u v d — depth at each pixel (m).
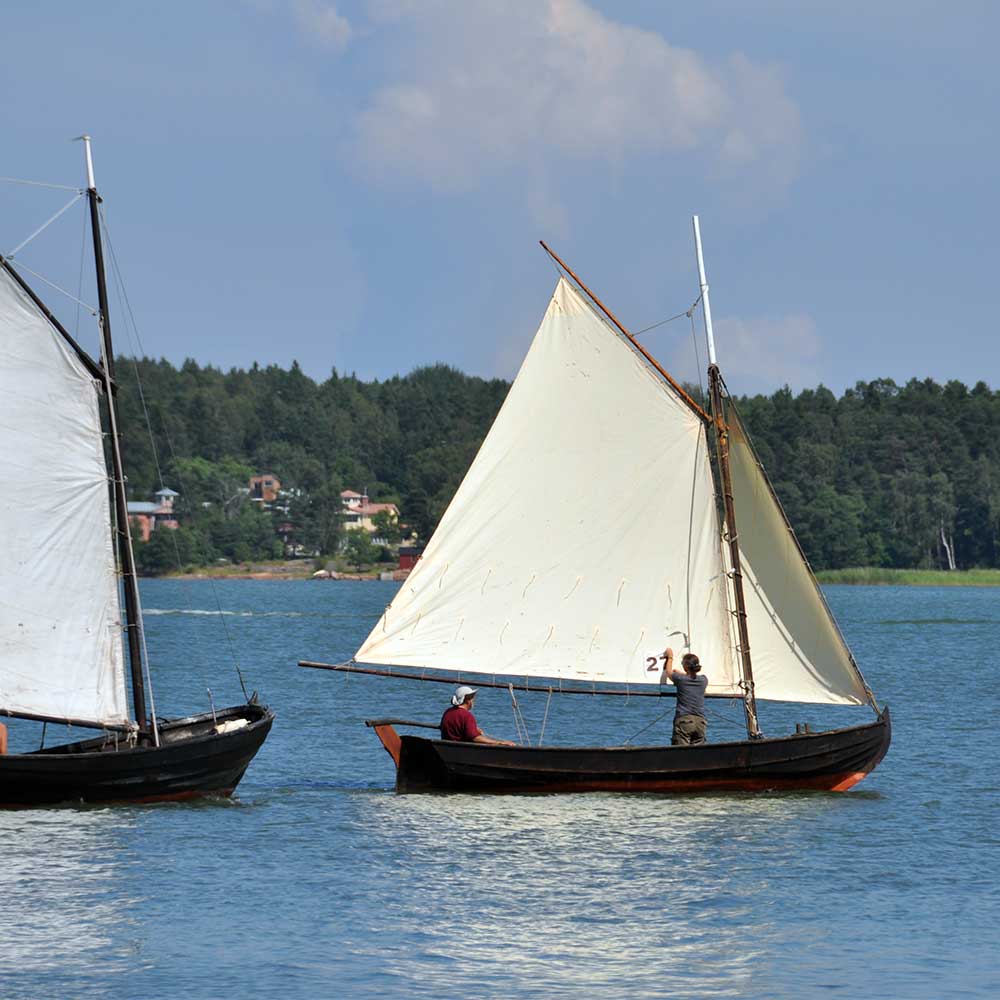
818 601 127.31
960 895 96.50
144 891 96.31
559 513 131.38
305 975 81.12
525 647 130.62
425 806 123.00
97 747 128.25
